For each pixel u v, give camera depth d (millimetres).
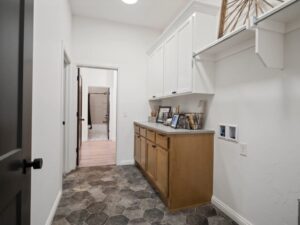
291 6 1163
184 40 2361
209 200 2223
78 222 1842
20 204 819
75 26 3430
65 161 3180
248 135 1745
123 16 3451
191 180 2146
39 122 1518
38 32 1472
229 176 1969
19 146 807
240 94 1840
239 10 1922
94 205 2154
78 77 3549
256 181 1659
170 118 2973
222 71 2094
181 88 2430
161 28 3893
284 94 1430
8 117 693
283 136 1437
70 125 3312
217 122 2162
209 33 2188
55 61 2033
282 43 1427
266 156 1570
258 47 1365
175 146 2084
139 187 2646
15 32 743
